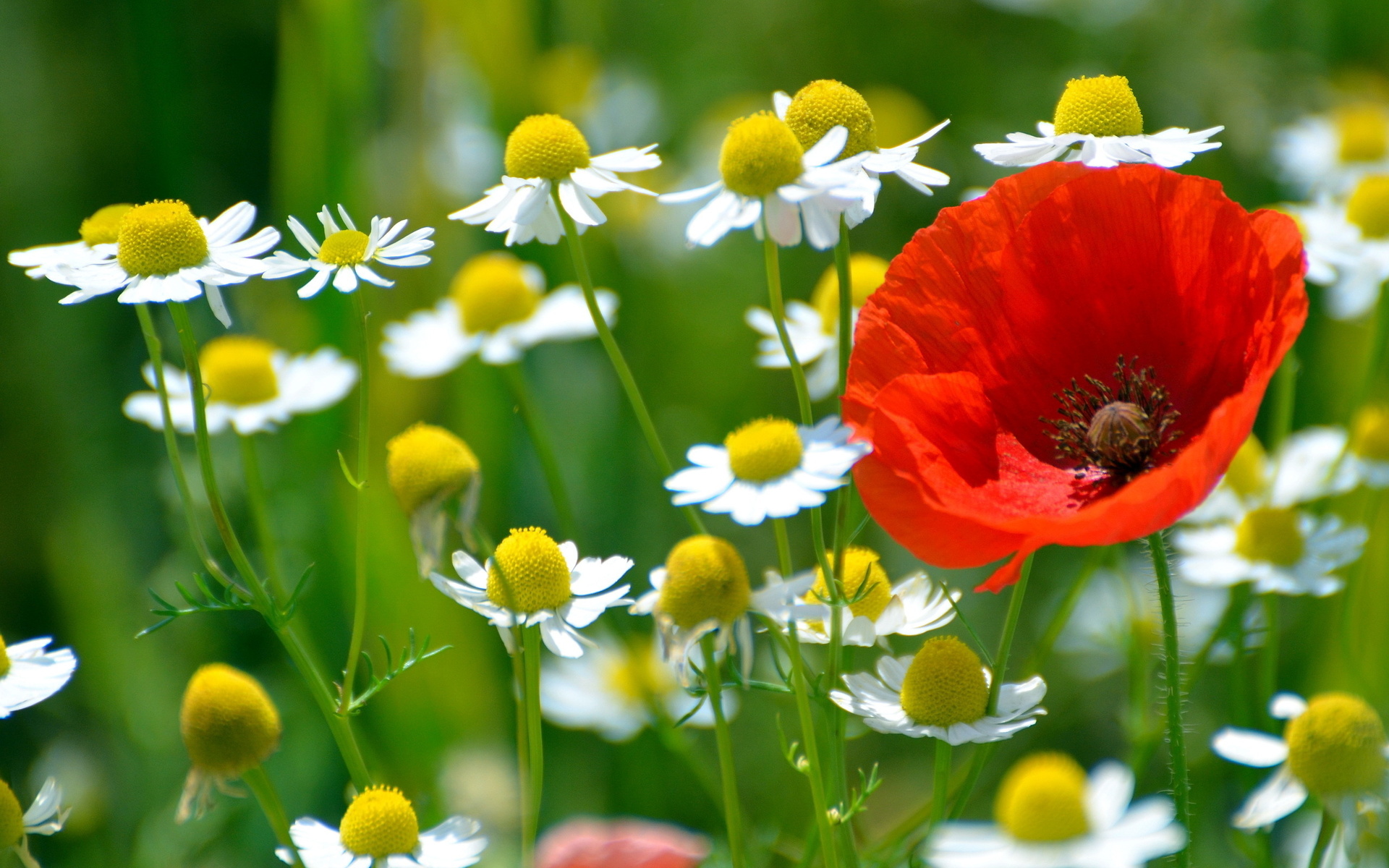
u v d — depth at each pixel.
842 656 0.55
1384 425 0.61
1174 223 0.54
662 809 0.64
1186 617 0.62
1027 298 0.54
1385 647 0.62
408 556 0.65
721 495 0.52
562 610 0.53
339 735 0.53
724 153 0.53
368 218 0.69
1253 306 0.53
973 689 0.52
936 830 0.50
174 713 0.67
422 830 0.54
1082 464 0.54
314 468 0.66
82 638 0.71
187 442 0.69
